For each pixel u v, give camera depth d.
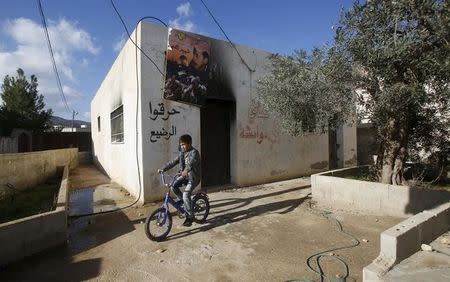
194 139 9.14
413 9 4.92
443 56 5.03
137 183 8.59
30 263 4.69
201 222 6.36
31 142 25.97
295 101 7.61
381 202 6.92
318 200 8.13
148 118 8.29
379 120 7.56
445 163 8.65
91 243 5.46
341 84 6.88
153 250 5.09
